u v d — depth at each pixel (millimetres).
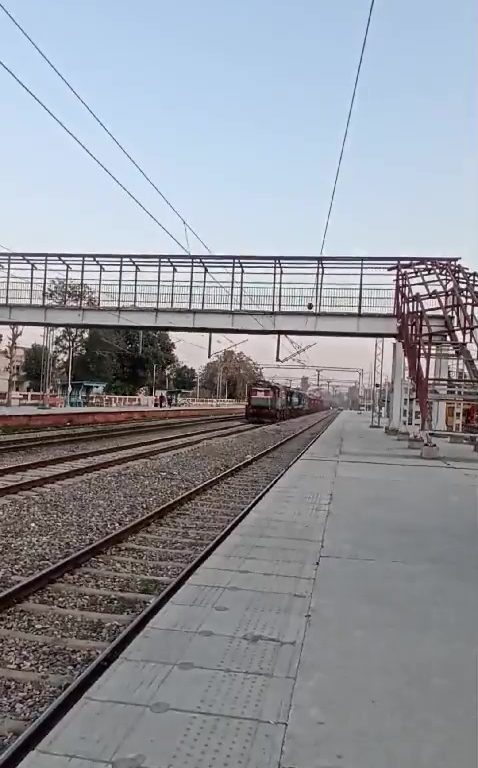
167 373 98188
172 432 37094
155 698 4082
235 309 33594
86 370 88562
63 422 39312
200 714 3879
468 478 17141
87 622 6098
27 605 6449
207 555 7992
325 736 3639
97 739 3580
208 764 3344
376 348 53031
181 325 33844
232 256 33344
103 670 4629
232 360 130500
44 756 3408
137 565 8164
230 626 5441
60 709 3990
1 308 35375
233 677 4414
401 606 6043
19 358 106625
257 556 7934
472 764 3369
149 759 3383
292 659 4742
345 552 8195
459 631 5395
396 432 39062
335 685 4312
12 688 4617
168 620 5582
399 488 14711
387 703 4059
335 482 15531
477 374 25906
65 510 11422
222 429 42469
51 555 8422
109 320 34375
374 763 3369
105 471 16922
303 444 30984
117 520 10891
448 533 9539
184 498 12906
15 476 15062
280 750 3484
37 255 35031
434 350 29500
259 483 16109
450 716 3902
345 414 111312
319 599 6223
